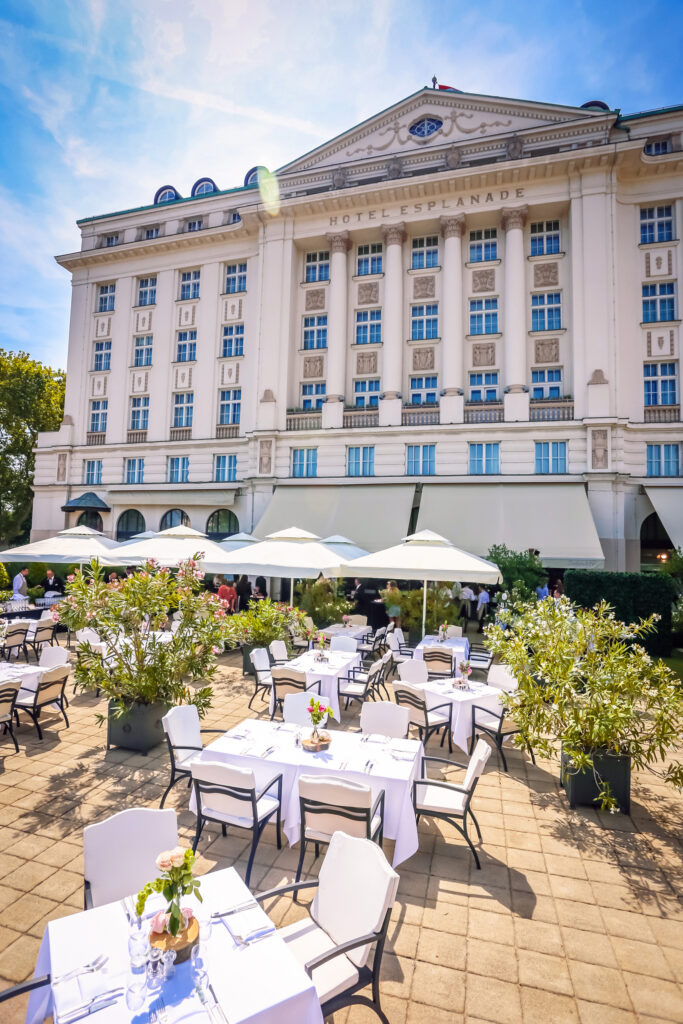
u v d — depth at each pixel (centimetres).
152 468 2686
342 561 1077
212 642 772
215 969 247
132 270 2839
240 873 458
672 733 575
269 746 537
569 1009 332
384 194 2341
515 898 438
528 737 620
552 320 2269
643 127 2202
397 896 438
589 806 603
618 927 407
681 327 2095
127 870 337
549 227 2320
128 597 729
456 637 1212
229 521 2548
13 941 372
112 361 2834
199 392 2655
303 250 2608
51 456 2880
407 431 2225
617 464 2023
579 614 678
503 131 2317
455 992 342
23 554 1223
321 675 849
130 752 713
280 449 2398
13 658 1203
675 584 1511
